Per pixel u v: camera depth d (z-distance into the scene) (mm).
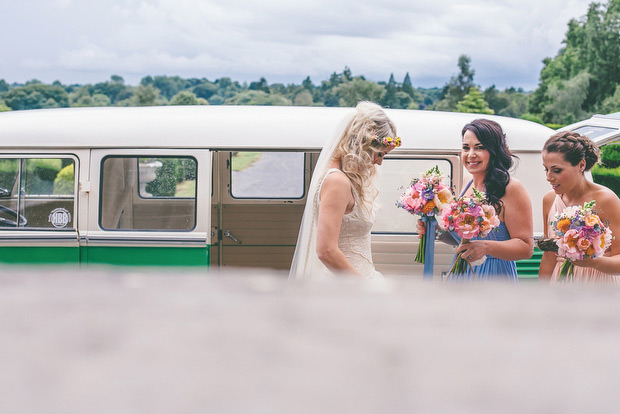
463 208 3910
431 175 4145
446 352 449
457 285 605
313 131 5863
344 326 490
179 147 5809
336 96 100750
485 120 4121
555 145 4051
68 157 5855
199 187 5828
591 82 81375
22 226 5887
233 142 5816
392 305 542
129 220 5875
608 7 81938
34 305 503
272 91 106562
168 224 5859
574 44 83688
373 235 5828
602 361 434
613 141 6031
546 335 478
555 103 79938
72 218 5863
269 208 6922
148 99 102000
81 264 5875
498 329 488
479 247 3951
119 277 586
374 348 453
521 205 4020
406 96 98812
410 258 5840
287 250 6988
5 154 5855
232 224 6945
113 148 5828
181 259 5828
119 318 485
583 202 4082
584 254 3783
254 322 492
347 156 3629
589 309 530
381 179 5840
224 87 126688
